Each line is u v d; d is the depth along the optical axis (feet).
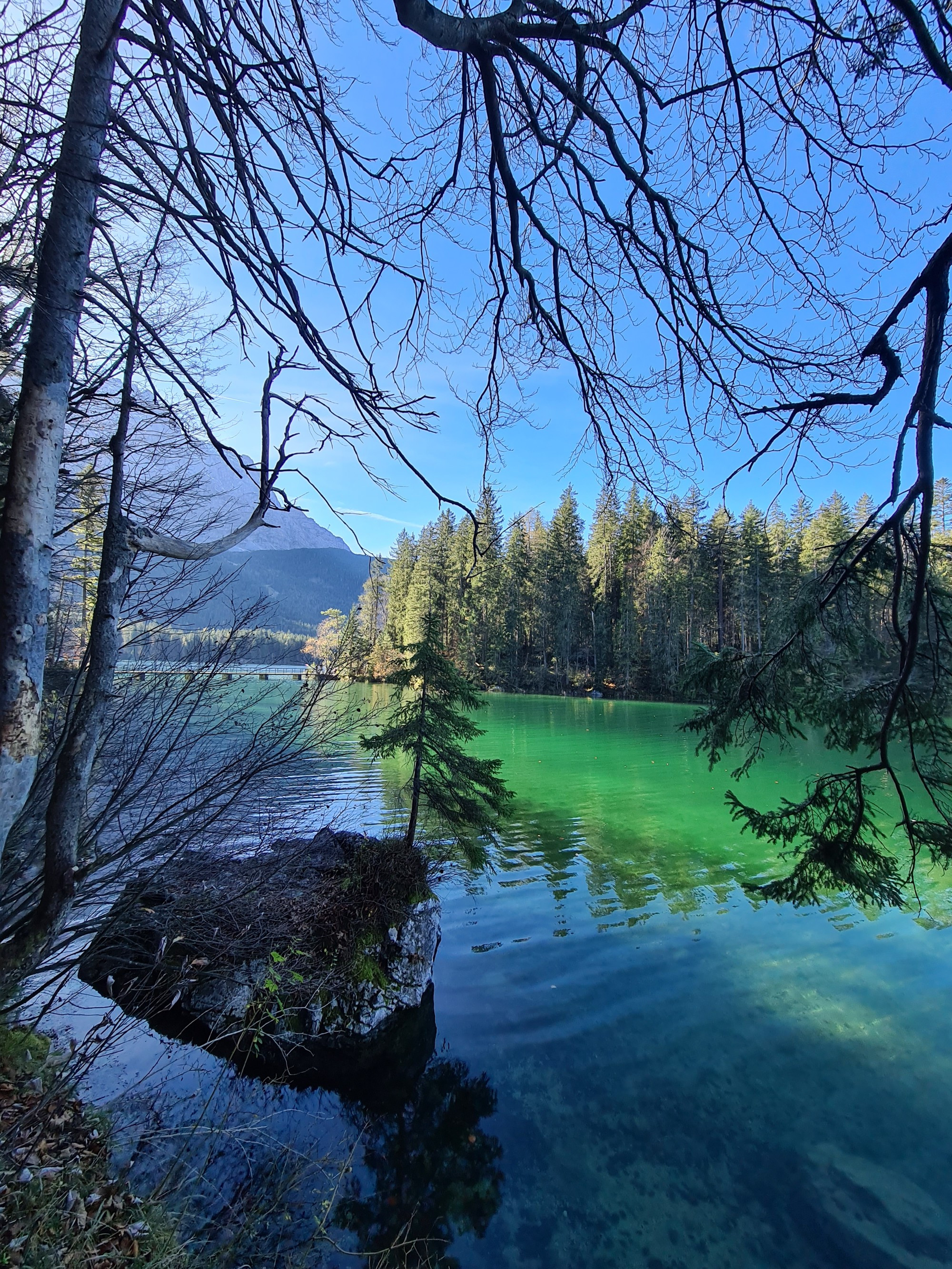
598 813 41.37
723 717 9.30
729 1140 13.51
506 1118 14.05
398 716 23.94
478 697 24.27
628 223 6.84
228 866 15.31
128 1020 14.21
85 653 10.46
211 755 12.68
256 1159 12.33
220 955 14.84
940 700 7.42
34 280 6.15
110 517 6.23
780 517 160.86
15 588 4.31
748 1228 11.39
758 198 6.75
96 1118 11.70
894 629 6.39
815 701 8.43
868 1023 17.85
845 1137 13.58
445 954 21.93
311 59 6.09
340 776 49.78
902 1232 11.32
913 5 4.66
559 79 5.69
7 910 9.48
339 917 18.43
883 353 5.72
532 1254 10.83
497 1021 17.87
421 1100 14.53
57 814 5.83
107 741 10.87
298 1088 14.70
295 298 6.16
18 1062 12.26
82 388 8.61
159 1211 9.88
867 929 23.93
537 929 24.02
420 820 37.24
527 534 180.04
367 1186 12.03
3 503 4.54
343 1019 16.22
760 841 35.37
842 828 8.10
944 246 4.97
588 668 178.29
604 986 19.84
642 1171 12.60
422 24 4.91
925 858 30.55
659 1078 15.47
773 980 20.25
